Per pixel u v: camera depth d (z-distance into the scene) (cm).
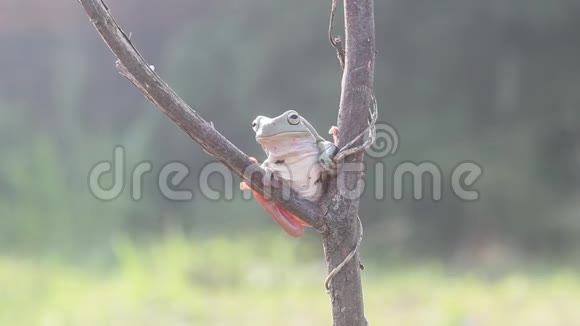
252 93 2023
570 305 1112
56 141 2272
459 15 1894
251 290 1290
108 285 1292
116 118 2373
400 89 1920
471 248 1781
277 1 2014
